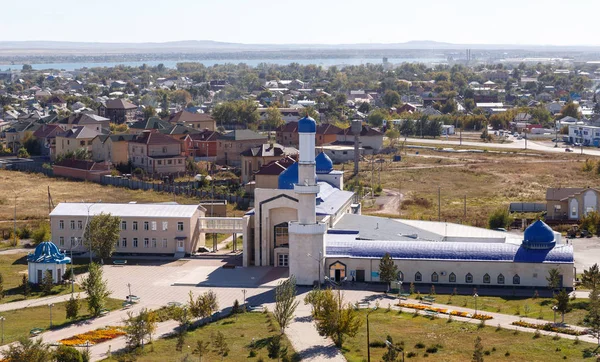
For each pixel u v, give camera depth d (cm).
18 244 18562
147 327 11581
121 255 17450
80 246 17650
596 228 19012
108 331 12100
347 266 15012
